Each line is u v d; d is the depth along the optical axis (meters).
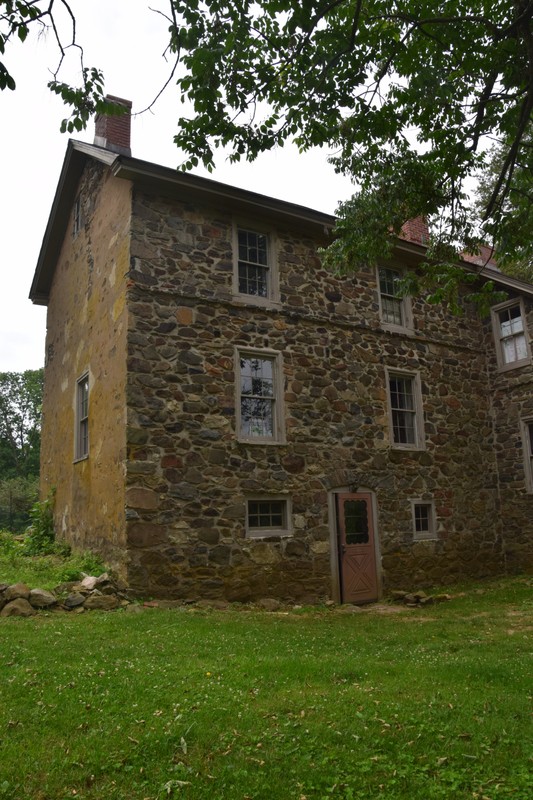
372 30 7.10
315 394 11.62
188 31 6.16
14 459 44.09
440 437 13.47
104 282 11.37
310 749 3.95
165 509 9.58
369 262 9.34
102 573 9.67
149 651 6.13
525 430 13.95
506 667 5.97
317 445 11.44
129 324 9.83
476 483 13.87
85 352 12.41
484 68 7.66
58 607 8.38
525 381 13.97
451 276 8.87
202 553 9.77
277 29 6.49
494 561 13.76
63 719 4.27
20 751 3.80
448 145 8.07
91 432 11.41
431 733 4.25
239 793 3.41
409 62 7.34
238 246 11.41
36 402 45.19
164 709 4.52
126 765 3.69
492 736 4.22
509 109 7.93
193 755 3.83
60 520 13.66
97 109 5.91
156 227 10.39
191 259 10.62
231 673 5.49
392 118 7.78
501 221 8.84
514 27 6.64
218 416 10.34
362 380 12.37
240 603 9.83
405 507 12.51
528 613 9.25
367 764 3.76
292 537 10.80
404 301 13.63
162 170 10.11
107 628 7.16
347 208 9.00
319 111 7.27
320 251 9.60
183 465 9.85
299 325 11.69
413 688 5.27
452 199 8.73
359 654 6.59
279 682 5.32
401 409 13.07
